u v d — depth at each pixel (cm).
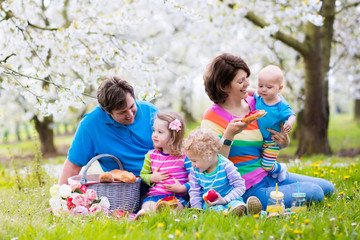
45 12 615
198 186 361
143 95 430
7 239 280
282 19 929
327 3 961
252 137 368
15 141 2223
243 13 795
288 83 1249
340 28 1088
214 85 361
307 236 267
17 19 484
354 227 288
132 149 405
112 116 387
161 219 302
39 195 432
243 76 356
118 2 685
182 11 486
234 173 346
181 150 377
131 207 372
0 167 876
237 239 266
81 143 400
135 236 267
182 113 2189
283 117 356
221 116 371
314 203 350
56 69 735
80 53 525
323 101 984
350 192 403
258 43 1098
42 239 272
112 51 504
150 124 415
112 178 362
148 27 1279
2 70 406
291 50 1209
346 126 2255
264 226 292
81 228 295
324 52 998
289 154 1184
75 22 491
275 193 340
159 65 537
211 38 1018
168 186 365
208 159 338
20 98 1208
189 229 284
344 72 1316
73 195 353
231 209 319
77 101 424
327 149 990
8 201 414
